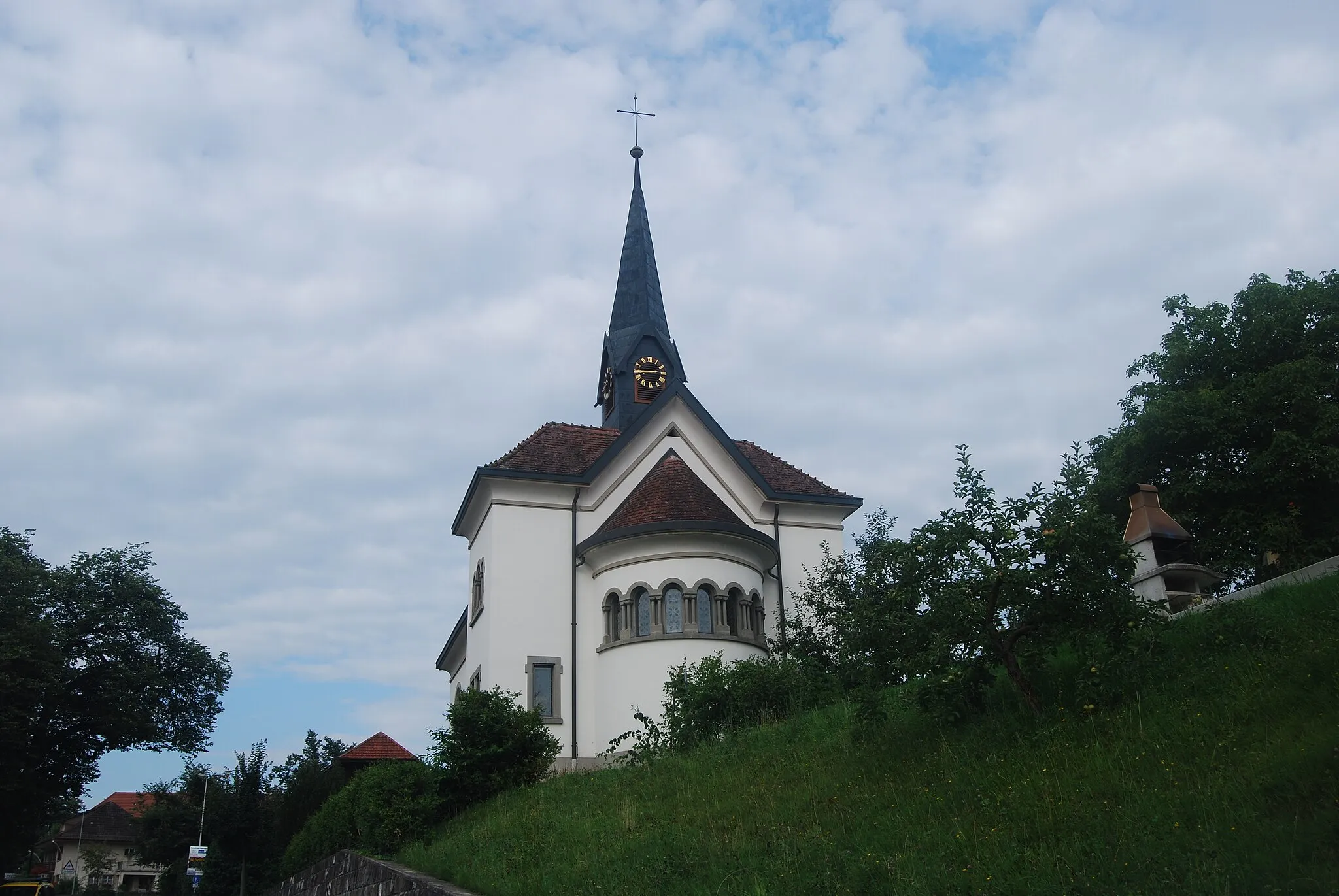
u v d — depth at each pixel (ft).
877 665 52.60
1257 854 28.71
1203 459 106.32
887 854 37.50
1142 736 40.47
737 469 116.98
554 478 110.01
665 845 46.60
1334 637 42.78
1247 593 58.95
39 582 138.92
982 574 48.65
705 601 102.01
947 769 45.44
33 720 128.47
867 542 109.50
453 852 59.72
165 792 200.13
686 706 78.02
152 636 151.02
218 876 157.89
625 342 132.87
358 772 88.17
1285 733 36.17
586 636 106.32
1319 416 99.40
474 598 115.44
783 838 43.06
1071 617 47.91
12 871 152.97
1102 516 47.67
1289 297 109.40
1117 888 29.43
